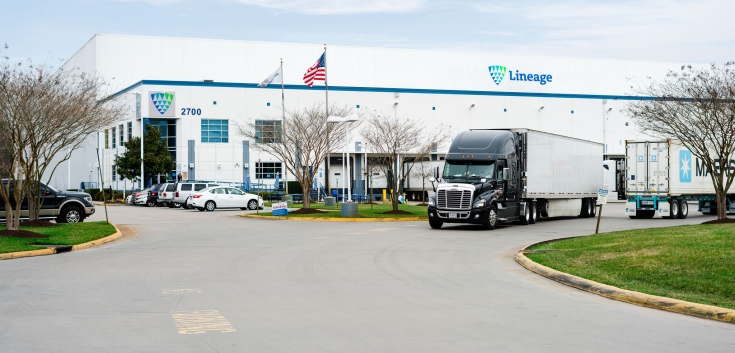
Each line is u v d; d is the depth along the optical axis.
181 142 66.94
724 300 10.79
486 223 26.70
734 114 27.39
